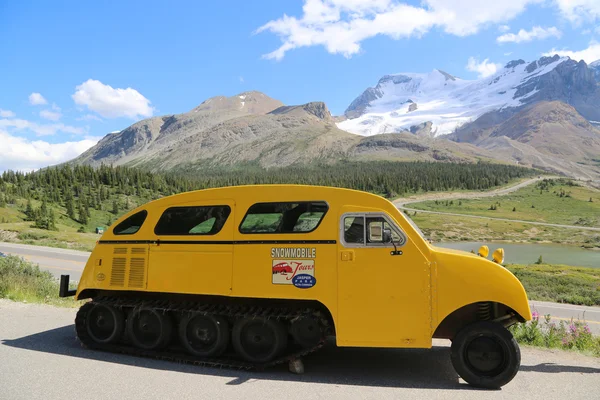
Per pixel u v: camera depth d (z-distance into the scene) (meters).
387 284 6.42
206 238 7.15
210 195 7.30
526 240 159.62
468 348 6.26
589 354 8.82
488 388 6.16
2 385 5.64
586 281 42.31
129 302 7.54
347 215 6.68
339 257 6.58
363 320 6.43
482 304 6.60
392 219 6.56
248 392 5.72
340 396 5.67
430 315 6.29
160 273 7.34
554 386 6.34
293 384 6.09
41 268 23.27
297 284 6.67
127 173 196.25
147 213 7.61
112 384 5.84
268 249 6.85
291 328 6.69
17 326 8.77
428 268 6.37
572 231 176.50
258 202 7.04
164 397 5.45
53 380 5.91
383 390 5.96
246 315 6.71
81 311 7.65
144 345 7.32
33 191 146.12
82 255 31.95
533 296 27.12
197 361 6.78
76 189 160.00
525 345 9.51
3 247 37.59
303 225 6.80
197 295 7.33
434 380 6.48
